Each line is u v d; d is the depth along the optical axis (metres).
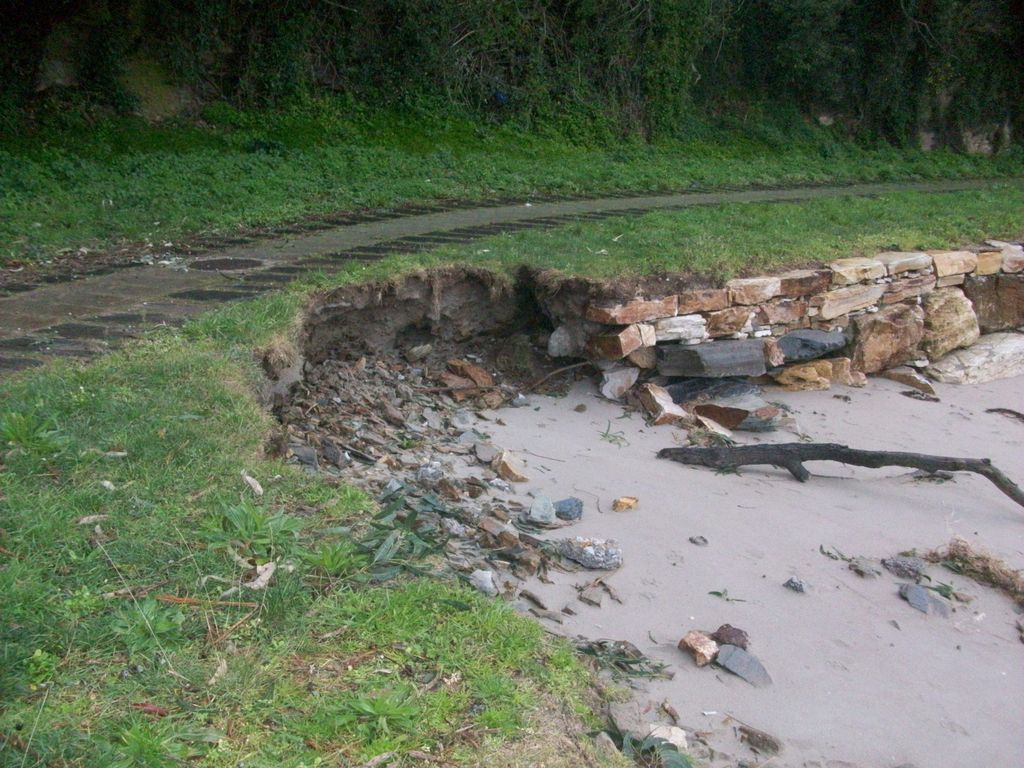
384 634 3.46
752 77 22.66
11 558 3.57
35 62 13.49
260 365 6.09
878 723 4.13
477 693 3.22
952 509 6.76
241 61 15.69
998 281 10.63
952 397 9.38
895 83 23.08
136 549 3.72
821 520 6.29
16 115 12.88
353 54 16.94
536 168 15.46
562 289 8.21
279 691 3.09
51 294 7.32
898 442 8.02
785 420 8.12
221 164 12.77
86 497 4.02
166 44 14.91
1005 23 24.06
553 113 18.84
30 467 4.18
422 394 7.88
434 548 4.37
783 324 9.04
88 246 9.08
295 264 8.41
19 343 5.96
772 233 10.13
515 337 8.76
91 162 12.38
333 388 7.41
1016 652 4.96
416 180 13.45
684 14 20.39
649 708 3.84
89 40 13.99
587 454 7.03
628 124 19.84
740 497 6.52
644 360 8.30
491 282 8.32
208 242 9.50
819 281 9.12
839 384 9.30
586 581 4.90
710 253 8.99
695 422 7.86
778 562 5.54
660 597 4.89
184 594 3.52
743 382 8.61
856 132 23.22
